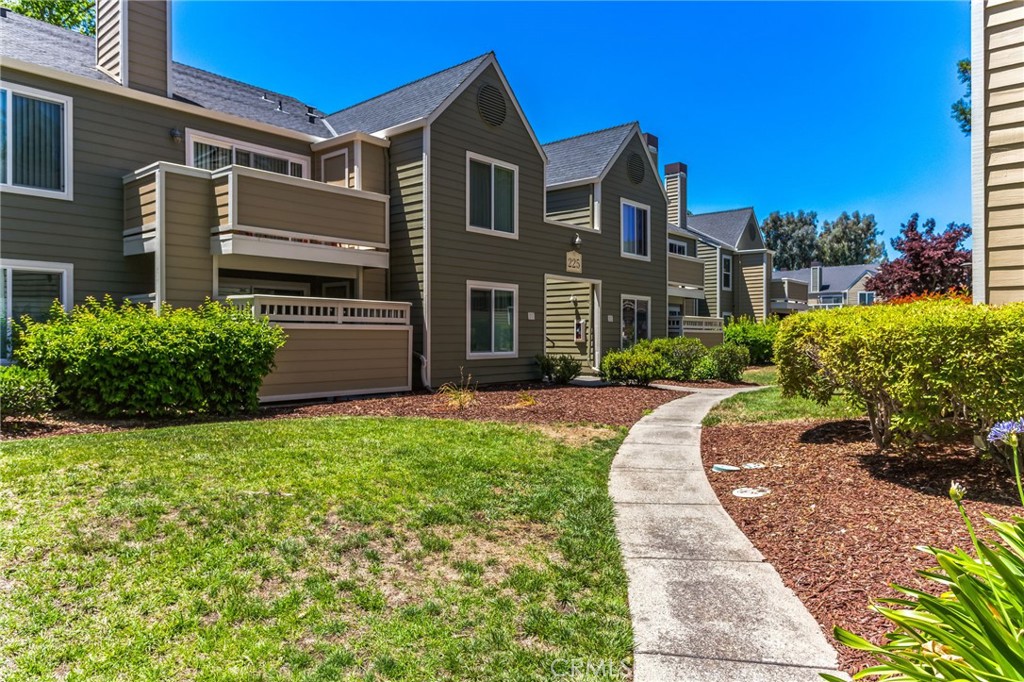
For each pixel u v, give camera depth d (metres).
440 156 12.34
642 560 3.62
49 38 10.89
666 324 19.38
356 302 10.75
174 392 7.66
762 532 4.05
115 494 4.15
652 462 6.09
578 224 17.12
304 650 2.68
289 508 4.11
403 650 2.68
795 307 32.50
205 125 11.02
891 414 5.30
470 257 13.05
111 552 3.43
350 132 12.20
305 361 9.93
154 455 5.11
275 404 9.58
